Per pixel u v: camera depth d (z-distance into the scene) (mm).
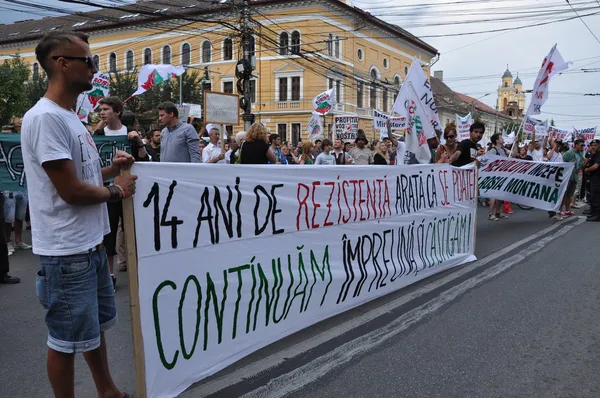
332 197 4176
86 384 3152
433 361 3525
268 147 5797
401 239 5242
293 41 37406
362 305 4750
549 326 4242
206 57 40625
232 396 2984
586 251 7328
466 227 6641
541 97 10531
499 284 5527
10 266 6242
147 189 2635
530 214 11969
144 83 11906
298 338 3902
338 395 3031
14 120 9359
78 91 2336
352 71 39906
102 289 2568
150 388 2660
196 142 5730
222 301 3111
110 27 42656
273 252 3541
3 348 3703
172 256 2779
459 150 7734
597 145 10641
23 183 5438
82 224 2295
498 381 3244
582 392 3115
